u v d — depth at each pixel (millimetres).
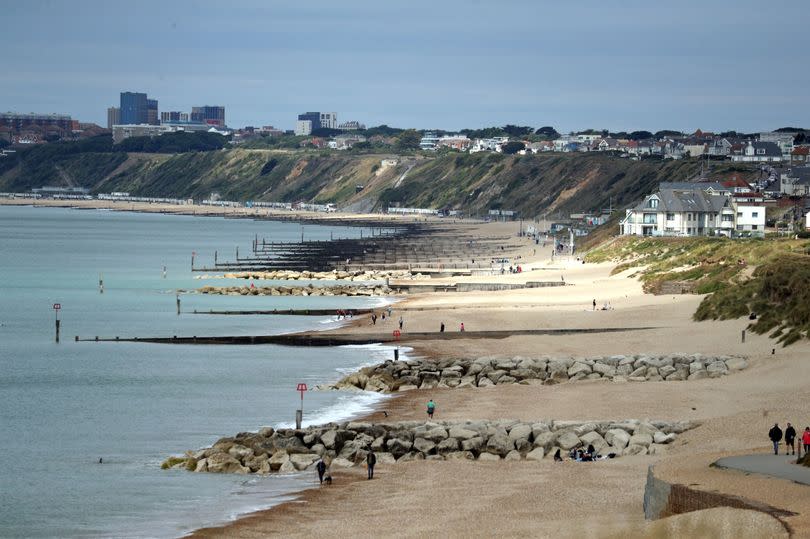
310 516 91938
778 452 93000
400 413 133125
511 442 112688
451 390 149500
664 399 136125
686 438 110875
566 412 130125
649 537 74375
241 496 99062
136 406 141500
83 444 120750
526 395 143375
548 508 89688
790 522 69062
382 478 103375
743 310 191750
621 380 151500
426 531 84625
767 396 132625
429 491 97875
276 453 110688
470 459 110312
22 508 96312
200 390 152000
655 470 84750
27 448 118688
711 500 75750
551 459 108938
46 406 142000
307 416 133125
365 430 117438
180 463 110312
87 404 143125
